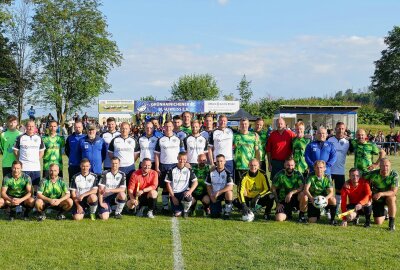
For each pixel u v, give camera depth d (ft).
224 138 34.94
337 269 19.92
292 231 27.40
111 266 20.11
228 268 19.95
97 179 31.50
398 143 113.60
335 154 32.81
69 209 30.91
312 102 202.39
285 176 31.04
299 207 30.55
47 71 158.61
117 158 31.76
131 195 32.12
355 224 29.89
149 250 22.71
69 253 22.12
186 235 26.03
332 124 127.34
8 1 143.13
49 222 29.66
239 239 25.13
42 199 30.01
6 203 30.30
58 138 35.12
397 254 22.35
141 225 28.86
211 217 31.99
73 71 159.63
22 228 27.63
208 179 32.19
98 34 161.07
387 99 207.92
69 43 156.56
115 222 29.89
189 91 236.63
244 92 200.03
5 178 30.35
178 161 32.55
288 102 201.67
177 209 32.30
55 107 158.61
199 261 20.92
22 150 32.99
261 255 21.93
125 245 23.67
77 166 34.37
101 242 24.26
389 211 28.53
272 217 32.14
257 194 31.65
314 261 21.02
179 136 36.65
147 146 36.42
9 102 156.25
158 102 123.24
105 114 122.83
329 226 29.12
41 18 151.74
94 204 30.53
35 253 22.09
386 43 211.82
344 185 30.27
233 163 35.60
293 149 34.32
